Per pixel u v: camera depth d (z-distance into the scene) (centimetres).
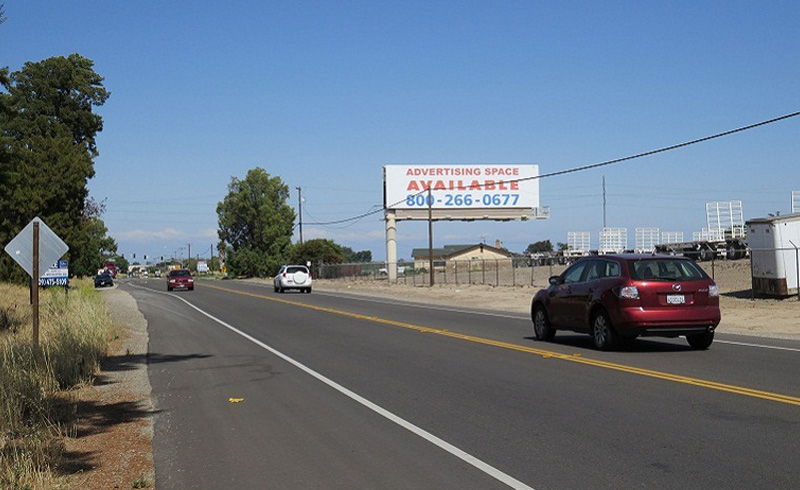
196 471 695
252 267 10212
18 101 5312
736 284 3288
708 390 1006
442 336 1852
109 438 844
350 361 1428
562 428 815
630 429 799
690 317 1394
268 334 2039
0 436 805
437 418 889
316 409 968
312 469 686
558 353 1449
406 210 6216
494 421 862
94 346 1525
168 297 4478
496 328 2061
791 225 2614
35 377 1070
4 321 2127
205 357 1577
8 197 3909
